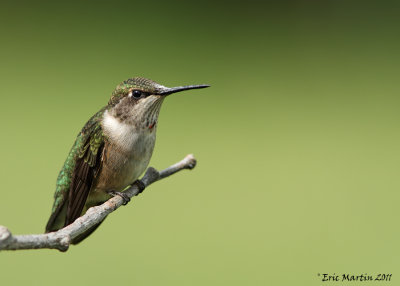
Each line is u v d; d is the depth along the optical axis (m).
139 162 4.95
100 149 4.94
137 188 5.16
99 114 5.08
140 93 4.86
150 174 5.25
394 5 21.75
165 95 4.88
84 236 5.21
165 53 17.77
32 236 3.12
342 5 21.78
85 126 5.12
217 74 16.81
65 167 5.25
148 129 4.91
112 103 4.98
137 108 4.86
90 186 5.04
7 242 2.98
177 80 16.12
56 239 3.19
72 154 5.20
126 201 5.02
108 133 4.89
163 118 13.97
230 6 21.52
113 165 4.91
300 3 22.00
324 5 21.97
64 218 5.40
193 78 16.38
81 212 5.05
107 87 15.09
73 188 5.07
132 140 4.85
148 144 4.95
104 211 4.05
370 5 22.00
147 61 17.08
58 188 5.33
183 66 17.11
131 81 4.95
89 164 4.99
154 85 4.89
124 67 16.45
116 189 5.07
